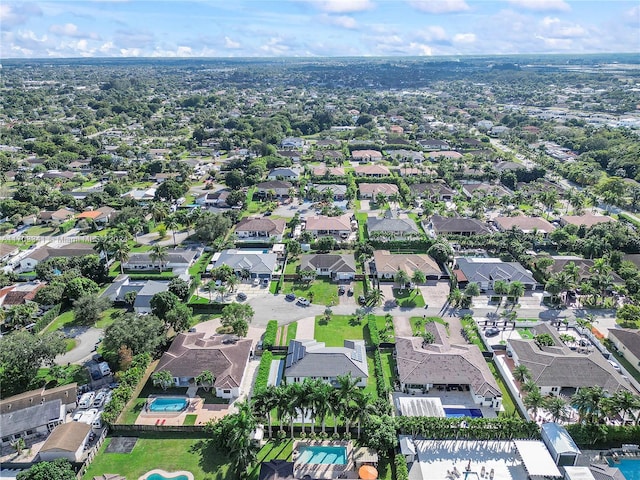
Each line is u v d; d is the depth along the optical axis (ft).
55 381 373.61
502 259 589.32
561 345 400.47
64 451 297.12
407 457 300.40
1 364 376.27
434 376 362.53
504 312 473.67
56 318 467.52
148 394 361.71
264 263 553.23
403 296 506.48
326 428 326.44
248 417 287.28
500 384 372.79
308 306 487.20
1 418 323.16
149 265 570.87
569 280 483.51
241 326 417.28
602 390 328.29
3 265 573.74
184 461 301.02
